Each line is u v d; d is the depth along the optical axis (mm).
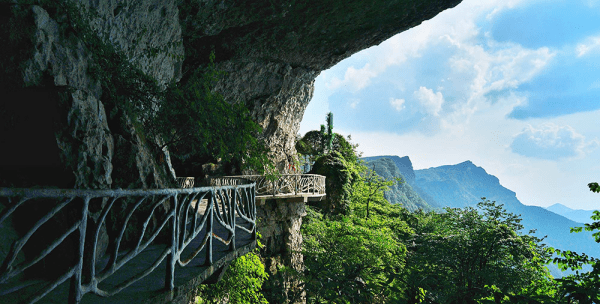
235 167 18906
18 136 3531
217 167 18906
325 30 16422
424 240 15211
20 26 3686
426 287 4484
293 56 18312
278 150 22922
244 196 4930
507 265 13586
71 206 3354
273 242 15141
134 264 3578
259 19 14312
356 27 16562
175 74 13047
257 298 9781
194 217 3189
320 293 5047
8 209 1522
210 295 9234
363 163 35562
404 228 29844
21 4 3732
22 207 3182
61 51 4176
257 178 14719
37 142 3521
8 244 2883
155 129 6422
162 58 10695
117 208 4176
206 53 15438
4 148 3492
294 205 16328
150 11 9242
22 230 3119
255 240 5199
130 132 4941
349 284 4660
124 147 4617
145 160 4965
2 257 2764
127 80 5703
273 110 20844
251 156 7641
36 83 3781
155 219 4684
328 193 26344
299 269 16203
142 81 6047
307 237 18891
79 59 4555
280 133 22703
